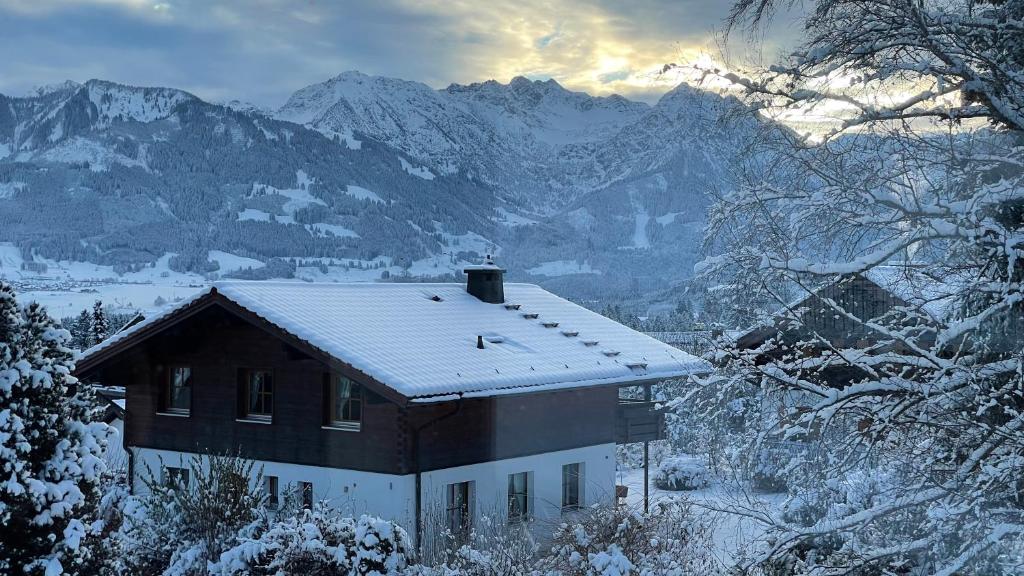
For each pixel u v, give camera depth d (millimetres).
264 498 16172
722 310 8547
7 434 11141
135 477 22172
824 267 7570
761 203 7840
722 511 8594
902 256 8070
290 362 20062
